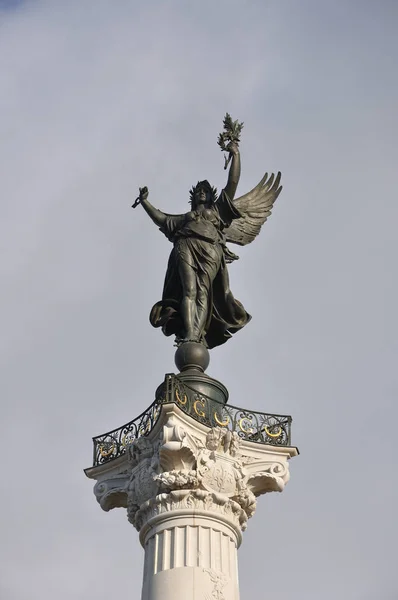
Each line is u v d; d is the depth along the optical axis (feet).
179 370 125.90
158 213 137.90
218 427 117.60
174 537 112.16
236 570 112.98
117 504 121.19
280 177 150.71
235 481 116.16
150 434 118.01
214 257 132.57
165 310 132.05
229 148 138.51
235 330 134.62
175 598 107.76
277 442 121.19
